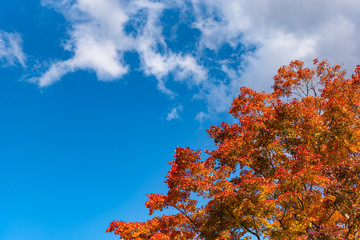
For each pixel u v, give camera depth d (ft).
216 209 48.01
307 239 39.40
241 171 57.41
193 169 53.21
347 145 52.06
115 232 57.00
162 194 56.24
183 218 55.72
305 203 46.50
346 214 43.91
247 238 48.78
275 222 49.26
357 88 63.31
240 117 65.82
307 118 55.11
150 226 57.77
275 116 58.18
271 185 47.37
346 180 41.52
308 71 79.00
